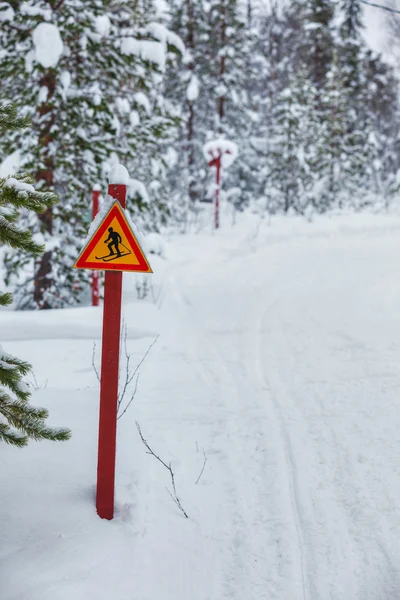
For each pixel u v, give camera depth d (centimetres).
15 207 314
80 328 802
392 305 966
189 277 1238
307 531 379
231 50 2536
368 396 601
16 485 379
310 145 2723
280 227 2109
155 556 340
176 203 2131
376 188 3114
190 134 2575
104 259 339
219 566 345
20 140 951
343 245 1741
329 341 797
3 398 311
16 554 316
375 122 3712
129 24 989
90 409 520
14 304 1055
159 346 775
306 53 3450
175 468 456
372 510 399
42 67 850
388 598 317
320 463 468
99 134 1007
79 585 298
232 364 713
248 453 486
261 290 1124
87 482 394
